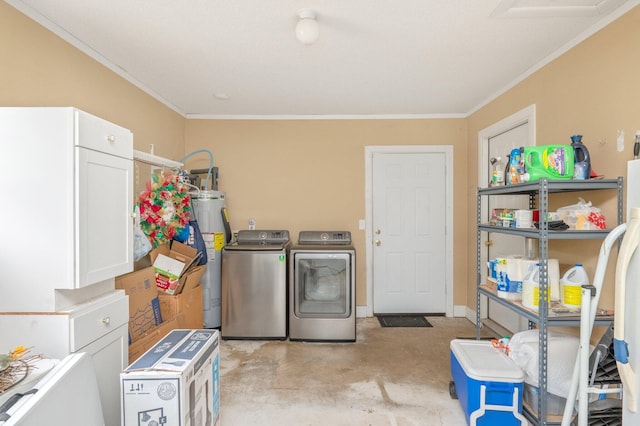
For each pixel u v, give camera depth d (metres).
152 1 1.72
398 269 3.79
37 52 1.83
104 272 1.56
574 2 1.74
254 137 3.77
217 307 3.30
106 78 2.40
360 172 3.77
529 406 1.81
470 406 1.80
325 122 3.77
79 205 1.38
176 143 3.50
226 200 3.77
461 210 3.77
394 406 2.07
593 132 1.97
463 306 3.78
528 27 1.98
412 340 3.11
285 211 3.78
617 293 1.17
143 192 2.53
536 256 2.46
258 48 2.23
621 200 1.74
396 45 2.19
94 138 1.48
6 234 1.36
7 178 1.36
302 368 2.56
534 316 1.74
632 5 1.71
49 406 0.87
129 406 1.28
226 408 2.05
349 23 1.93
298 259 3.10
